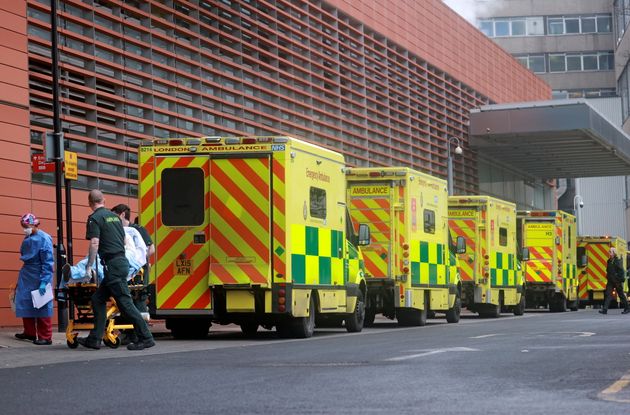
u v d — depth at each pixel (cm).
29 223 1543
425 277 2350
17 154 1905
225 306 1714
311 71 3064
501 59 4988
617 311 3438
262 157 1681
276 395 799
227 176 1692
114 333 1466
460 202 2853
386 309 2312
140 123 2281
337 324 2264
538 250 3388
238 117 2641
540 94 5750
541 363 1052
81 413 714
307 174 1753
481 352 1216
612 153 4747
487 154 4691
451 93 4241
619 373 938
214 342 1638
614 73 8969
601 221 8381
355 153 3344
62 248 1717
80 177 2097
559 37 9025
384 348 1345
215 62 2592
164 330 2091
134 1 2309
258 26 2781
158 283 1711
